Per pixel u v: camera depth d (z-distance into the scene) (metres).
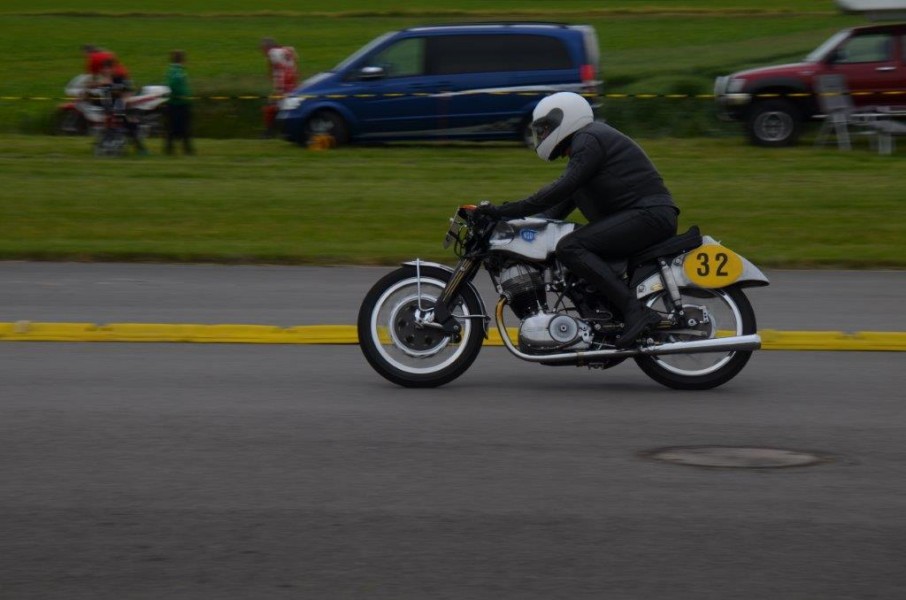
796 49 84.31
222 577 12.12
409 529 13.39
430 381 19.72
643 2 114.31
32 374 20.58
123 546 12.91
